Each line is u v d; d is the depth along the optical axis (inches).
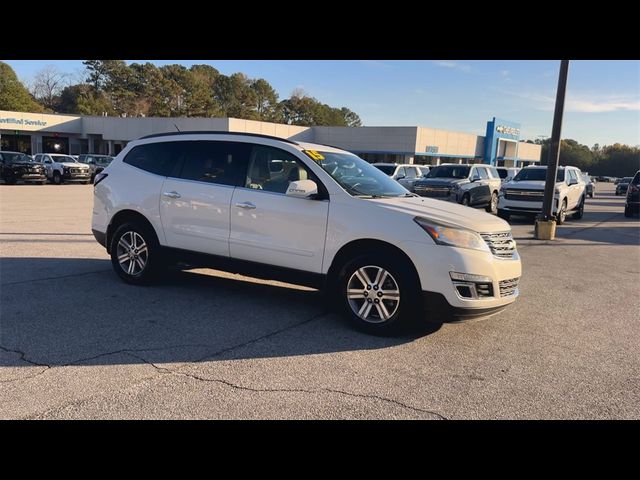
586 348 196.7
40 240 393.1
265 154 228.1
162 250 249.9
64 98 4023.1
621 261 404.5
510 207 668.7
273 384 152.3
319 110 4451.3
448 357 180.1
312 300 246.5
